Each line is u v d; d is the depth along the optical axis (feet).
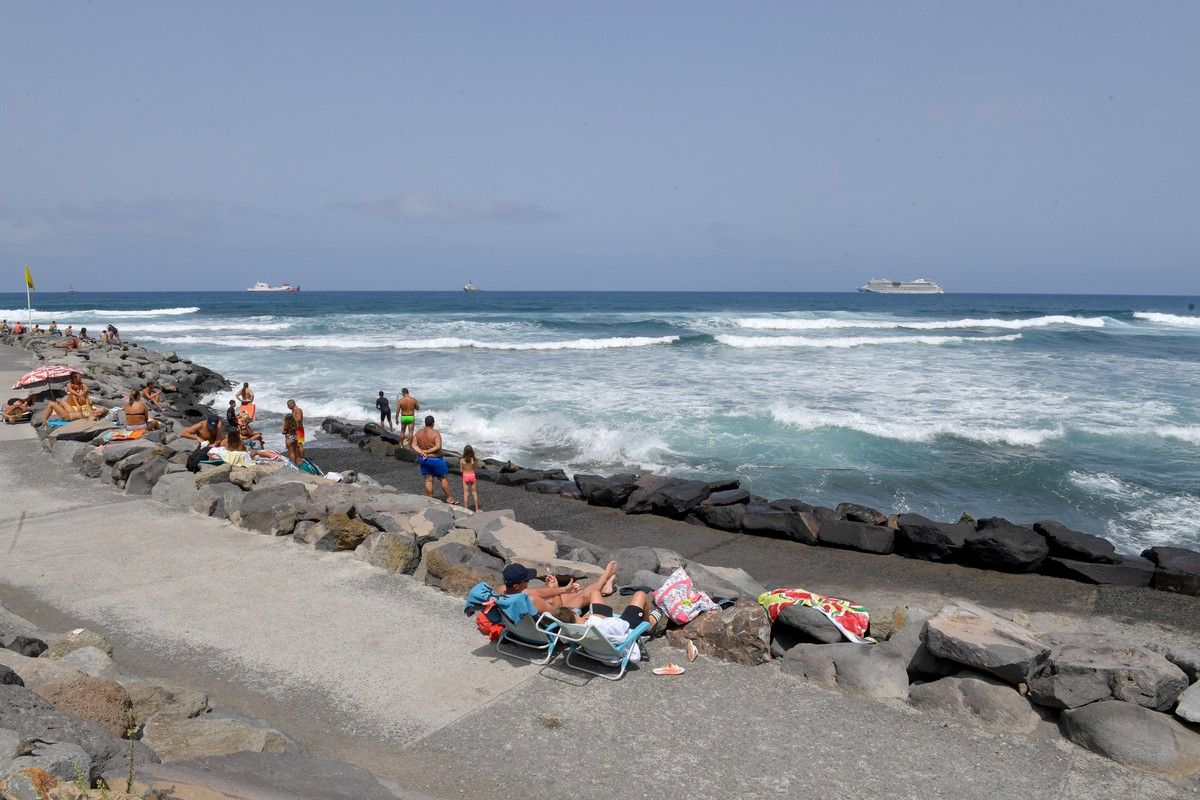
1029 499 40.52
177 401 72.23
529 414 60.59
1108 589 26.63
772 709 16.26
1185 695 14.90
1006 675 15.88
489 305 309.01
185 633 19.57
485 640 19.34
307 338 133.18
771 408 60.64
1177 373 83.25
